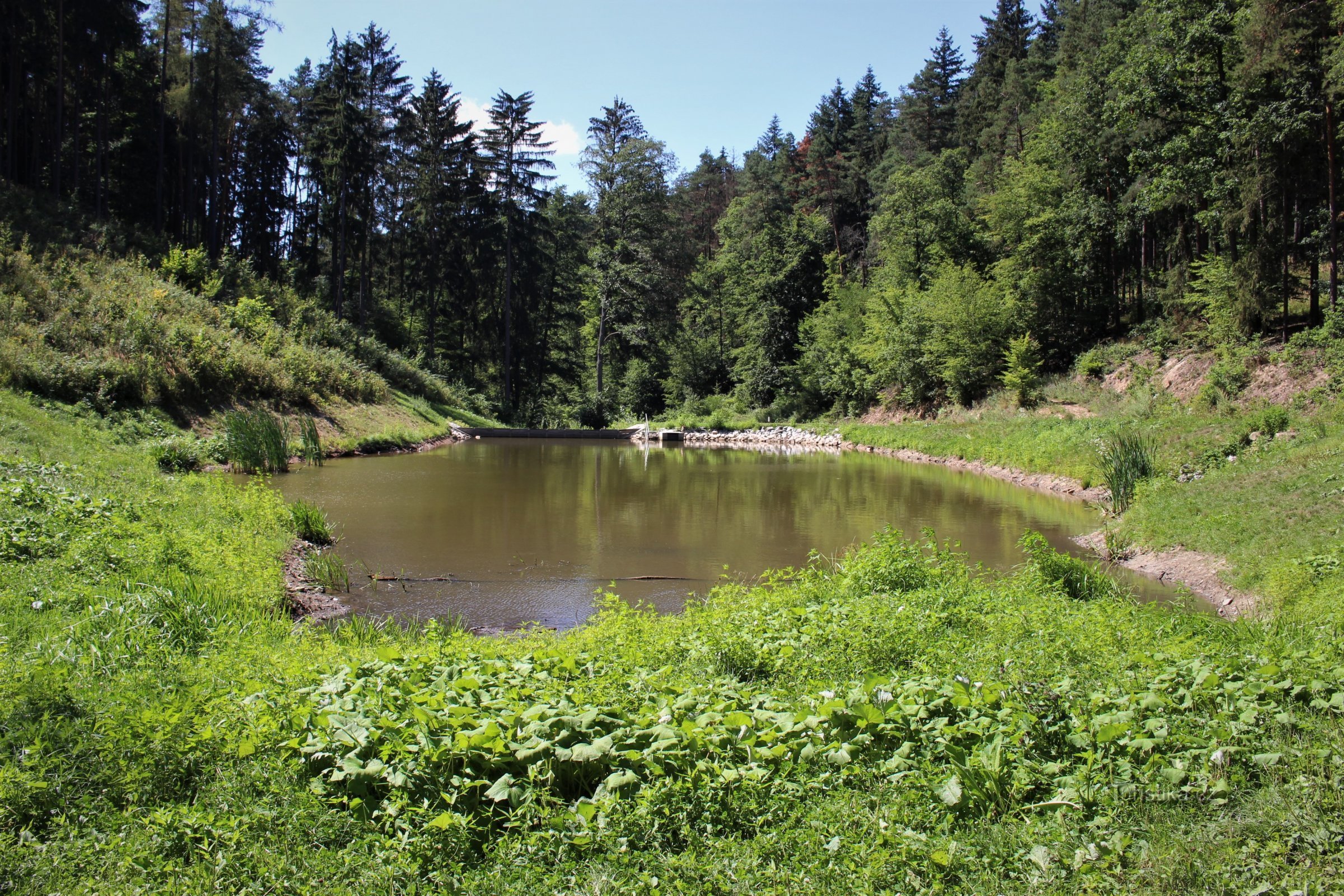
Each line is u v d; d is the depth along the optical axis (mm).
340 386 33188
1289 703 5195
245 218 50531
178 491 13812
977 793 4262
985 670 5949
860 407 43438
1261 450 16562
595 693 5195
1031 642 6699
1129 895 3535
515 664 5879
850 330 44719
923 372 38812
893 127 69750
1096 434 23641
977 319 35875
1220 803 4145
